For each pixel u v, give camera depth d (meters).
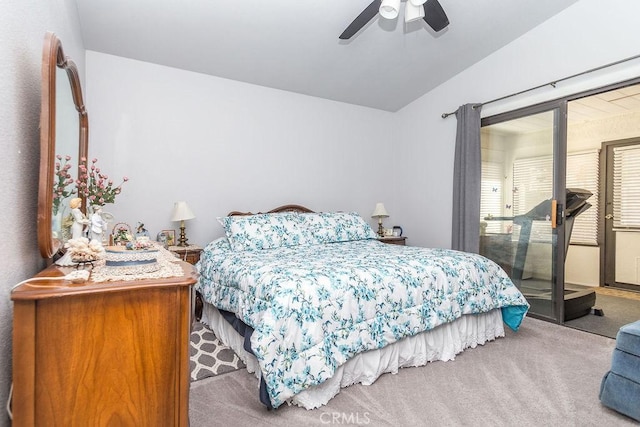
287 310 1.66
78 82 1.69
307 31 2.96
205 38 2.95
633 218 4.51
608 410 1.67
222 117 3.60
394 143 4.83
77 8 2.45
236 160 3.67
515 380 1.96
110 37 2.83
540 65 3.16
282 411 1.65
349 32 2.45
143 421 1.05
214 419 1.58
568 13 2.96
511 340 2.59
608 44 2.72
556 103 3.06
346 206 4.43
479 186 3.64
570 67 2.95
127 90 3.13
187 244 3.23
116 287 0.99
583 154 4.93
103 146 3.03
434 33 3.17
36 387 0.93
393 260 2.32
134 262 1.20
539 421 1.58
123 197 3.11
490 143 3.68
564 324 3.04
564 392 1.83
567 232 3.28
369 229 3.77
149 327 1.06
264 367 1.56
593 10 2.80
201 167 3.48
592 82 2.81
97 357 1.00
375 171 4.68
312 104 4.18
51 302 0.94
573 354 2.33
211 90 3.54
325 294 1.78
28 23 1.19
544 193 3.20
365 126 4.59
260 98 3.82
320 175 4.23
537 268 3.26
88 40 2.85
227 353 2.31
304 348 1.66
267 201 3.87
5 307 0.97
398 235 4.58
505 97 3.40
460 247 3.76
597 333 2.77
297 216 3.48
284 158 3.97
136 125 3.17
